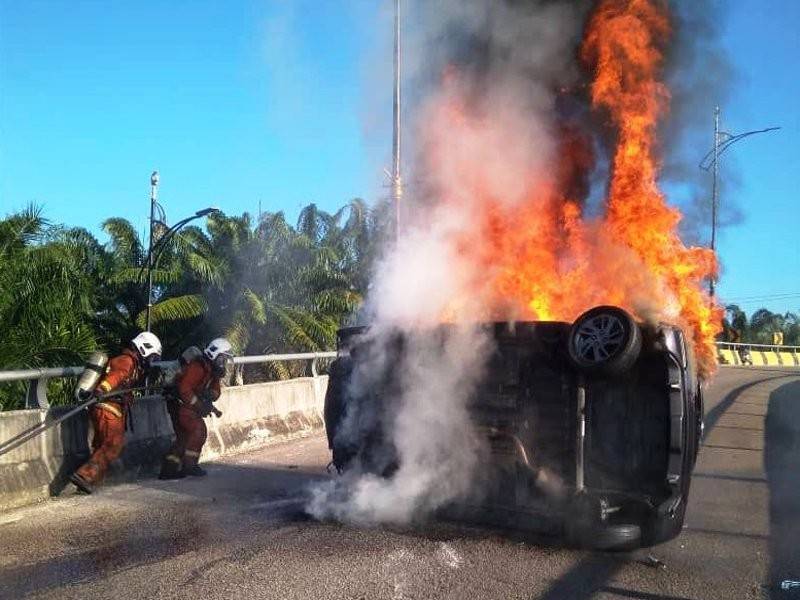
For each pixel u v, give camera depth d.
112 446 7.88
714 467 9.91
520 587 5.16
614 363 5.45
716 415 15.32
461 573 5.38
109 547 5.98
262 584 5.16
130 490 8.00
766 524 7.05
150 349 8.47
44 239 13.40
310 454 10.30
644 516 5.59
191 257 20.30
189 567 5.50
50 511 7.08
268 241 22.41
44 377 7.80
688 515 7.37
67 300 12.75
